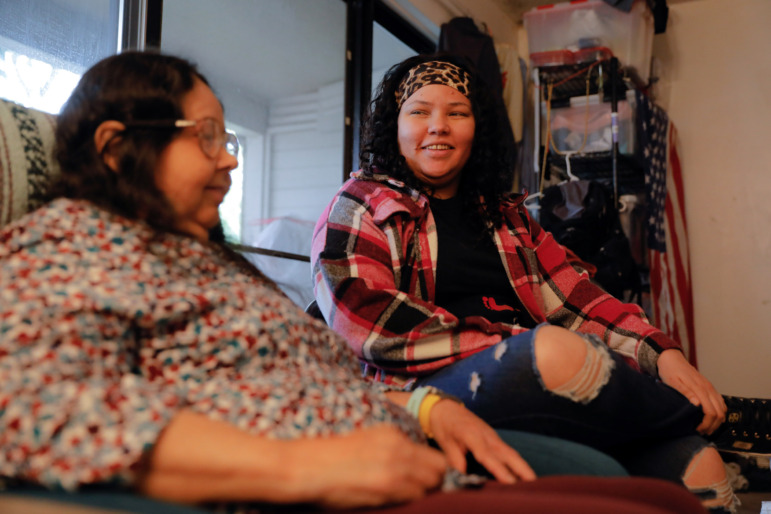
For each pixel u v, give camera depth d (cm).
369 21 351
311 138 334
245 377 77
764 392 392
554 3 447
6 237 71
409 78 162
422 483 65
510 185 170
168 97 84
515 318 150
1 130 88
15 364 60
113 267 73
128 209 81
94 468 57
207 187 88
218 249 93
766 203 402
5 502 55
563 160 374
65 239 73
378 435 65
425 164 155
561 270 162
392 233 141
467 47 377
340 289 126
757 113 410
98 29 227
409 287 142
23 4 208
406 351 118
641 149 367
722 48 421
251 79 312
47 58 214
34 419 58
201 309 77
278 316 84
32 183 89
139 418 59
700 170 418
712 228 411
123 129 82
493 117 166
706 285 409
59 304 65
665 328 372
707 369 403
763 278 398
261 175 319
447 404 95
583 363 101
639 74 385
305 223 328
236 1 301
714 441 145
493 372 105
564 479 74
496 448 89
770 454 147
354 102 350
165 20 272
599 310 152
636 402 106
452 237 152
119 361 68
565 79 377
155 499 58
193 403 71
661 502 69
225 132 90
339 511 62
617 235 326
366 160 169
